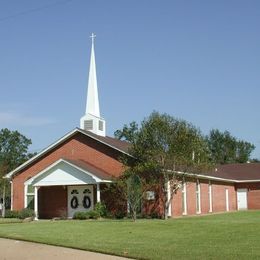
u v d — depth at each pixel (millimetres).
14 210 39125
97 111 41125
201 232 20906
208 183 47719
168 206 34781
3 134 83000
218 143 98625
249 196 59625
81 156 38844
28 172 40312
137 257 14414
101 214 35094
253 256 14266
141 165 34469
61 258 14828
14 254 15773
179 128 34688
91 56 41750
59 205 38406
